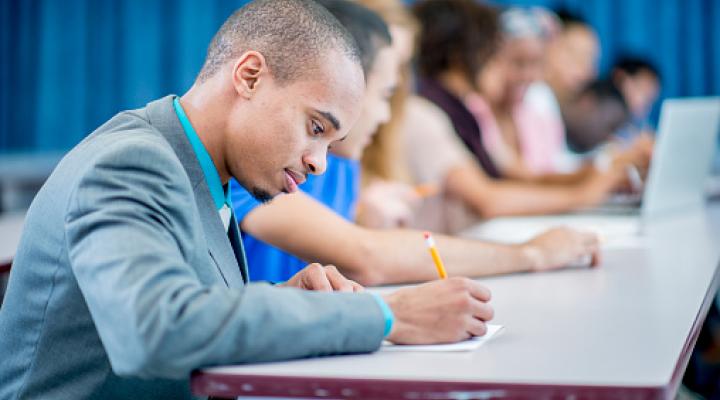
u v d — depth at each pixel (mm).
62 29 5543
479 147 3537
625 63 4957
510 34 4090
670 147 2990
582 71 4816
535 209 3572
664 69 5598
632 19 5574
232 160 1360
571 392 1046
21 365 1285
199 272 1263
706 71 5609
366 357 1197
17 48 5562
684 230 2816
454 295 1301
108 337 1112
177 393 1312
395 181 2816
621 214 3350
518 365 1146
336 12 2105
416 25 3354
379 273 1877
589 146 4629
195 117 1363
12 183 4434
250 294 1151
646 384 1043
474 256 1956
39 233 1259
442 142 3426
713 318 3062
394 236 1923
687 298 1643
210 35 5500
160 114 1371
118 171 1188
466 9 3508
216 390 1108
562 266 2055
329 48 1309
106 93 5562
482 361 1170
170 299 1094
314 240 1860
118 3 5531
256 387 1102
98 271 1120
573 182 3928
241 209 1888
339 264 1875
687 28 5582
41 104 5562
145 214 1170
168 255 1142
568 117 4668
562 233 2094
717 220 3092
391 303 1286
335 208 2199
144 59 5527
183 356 1087
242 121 1330
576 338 1314
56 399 1267
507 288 1816
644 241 2561
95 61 5559
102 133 1339
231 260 1369
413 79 3486
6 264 2055
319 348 1173
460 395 1067
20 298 1286
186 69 5500
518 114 4332
